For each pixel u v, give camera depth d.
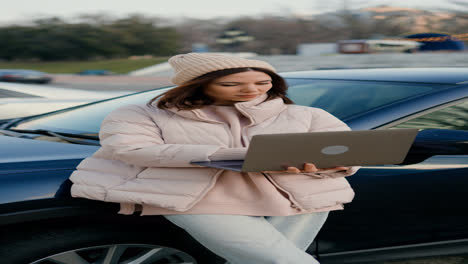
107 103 2.98
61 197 1.66
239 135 1.61
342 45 34.81
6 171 1.71
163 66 59.12
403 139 1.49
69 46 79.06
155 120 1.63
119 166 1.64
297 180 1.61
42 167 1.76
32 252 1.67
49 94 6.17
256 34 68.19
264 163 1.39
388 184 2.09
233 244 1.53
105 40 79.00
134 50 81.50
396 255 2.22
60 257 1.71
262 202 1.57
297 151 1.39
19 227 1.65
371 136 1.43
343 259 2.14
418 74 2.60
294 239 1.70
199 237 1.57
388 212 2.12
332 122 1.73
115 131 1.58
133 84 35.47
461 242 2.31
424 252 2.27
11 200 1.62
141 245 1.80
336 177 1.65
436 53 32.16
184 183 1.52
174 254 1.88
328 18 67.56
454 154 2.19
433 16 61.34
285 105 1.74
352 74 2.74
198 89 1.66
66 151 1.96
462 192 2.24
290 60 36.31
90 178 1.62
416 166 2.14
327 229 2.06
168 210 1.57
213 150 1.49
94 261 1.81
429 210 2.20
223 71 1.57
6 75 27.70
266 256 1.50
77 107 2.98
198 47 71.00
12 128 2.56
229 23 71.94
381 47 32.78
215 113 1.66
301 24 68.62
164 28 81.44
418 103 2.27
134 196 1.52
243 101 1.66
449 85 2.40
